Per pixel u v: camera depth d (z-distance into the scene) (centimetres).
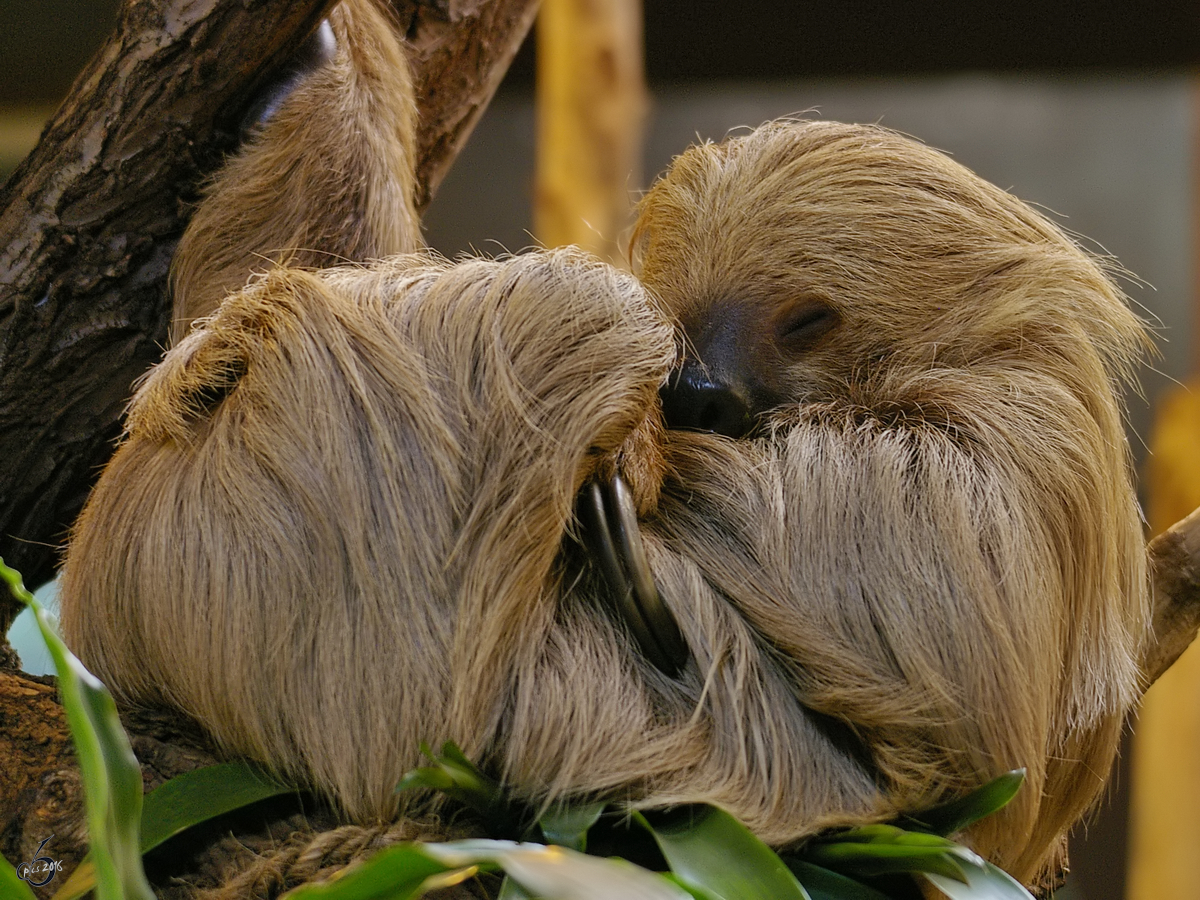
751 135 405
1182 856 933
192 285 370
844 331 364
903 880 288
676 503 324
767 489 321
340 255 388
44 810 271
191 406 312
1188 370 1535
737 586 308
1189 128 1670
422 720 278
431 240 1680
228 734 290
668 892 179
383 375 291
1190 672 938
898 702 293
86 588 312
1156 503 982
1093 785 354
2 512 367
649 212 417
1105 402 355
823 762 297
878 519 311
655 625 294
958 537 306
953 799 296
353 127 395
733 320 366
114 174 353
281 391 294
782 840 282
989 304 358
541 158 915
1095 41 1496
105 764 180
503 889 224
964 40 1489
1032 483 324
